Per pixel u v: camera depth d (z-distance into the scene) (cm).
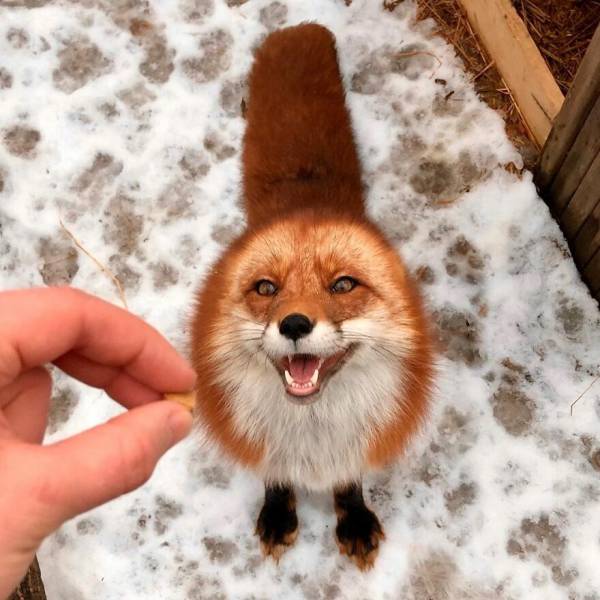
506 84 66
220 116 68
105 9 70
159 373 31
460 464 57
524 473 56
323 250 42
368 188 65
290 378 40
